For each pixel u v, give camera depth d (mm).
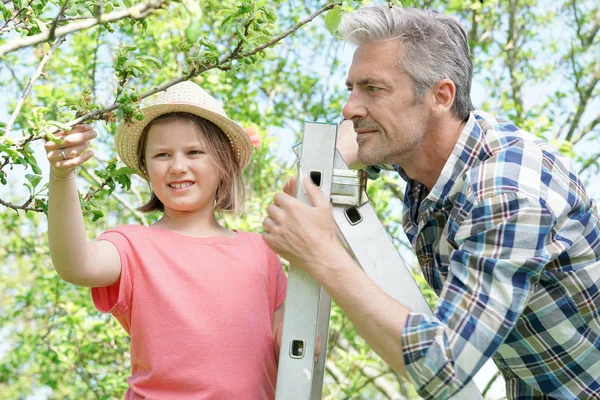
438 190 1998
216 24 4742
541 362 2010
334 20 1858
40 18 1958
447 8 6016
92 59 5449
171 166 2068
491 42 6781
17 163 1771
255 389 1954
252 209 5301
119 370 5379
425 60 1996
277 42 1957
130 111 1773
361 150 2059
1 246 6484
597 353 1979
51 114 4906
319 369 2098
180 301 1963
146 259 1987
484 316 1707
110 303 1988
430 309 1829
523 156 1906
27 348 5438
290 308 1813
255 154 5250
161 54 5344
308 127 1873
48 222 1794
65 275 1852
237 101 5602
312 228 1770
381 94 2006
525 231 1766
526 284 1749
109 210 6234
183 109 2096
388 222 5723
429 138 2057
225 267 2039
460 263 1772
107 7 1844
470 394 1797
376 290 1742
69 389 6613
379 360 5938
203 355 1932
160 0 1590
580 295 1938
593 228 1958
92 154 1762
